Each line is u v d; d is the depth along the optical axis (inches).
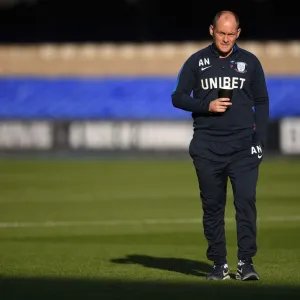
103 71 4244.6
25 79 3818.9
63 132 3821.4
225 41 971.3
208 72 989.2
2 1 5270.7
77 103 3811.5
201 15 5236.2
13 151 3821.4
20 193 2375.7
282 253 1338.6
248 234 991.0
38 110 3816.4
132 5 5260.8
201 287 894.4
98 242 1489.9
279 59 4197.8
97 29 5305.1
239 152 991.6
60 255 1323.8
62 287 888.9
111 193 2374.5
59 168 3245.6
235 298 816.3
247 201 988.6
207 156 994.7
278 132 3713.1
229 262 1258.6
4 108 3821.4
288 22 5187.0
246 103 993.5
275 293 848.9
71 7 5315.0
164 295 834.2
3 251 1370.6
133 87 3794.3
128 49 4237.2
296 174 2994.6
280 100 3710.6
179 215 1893.5
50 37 5310.0
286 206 2065.7
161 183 2667.3
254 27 5191.9
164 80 3784.5
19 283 927.0
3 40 5315.0
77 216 1872.5
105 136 3804.1
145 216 1873.8
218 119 987.9
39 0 5295.3
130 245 1451.8
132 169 3208.7
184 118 3772.1
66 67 4254.4
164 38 5216.5
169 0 5246.1
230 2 5211.6
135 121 3786.9
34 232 1621.6
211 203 1007.6
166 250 1390.3
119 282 938.1
